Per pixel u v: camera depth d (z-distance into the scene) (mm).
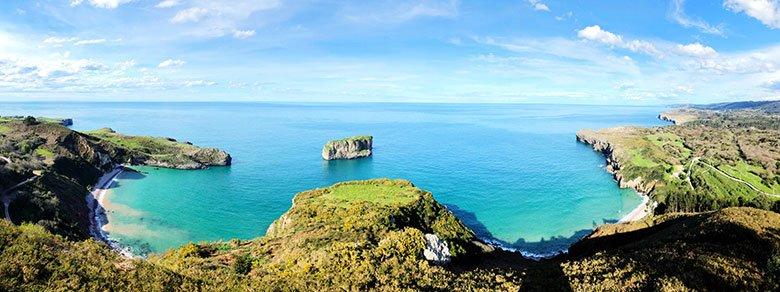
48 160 138500
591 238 89000
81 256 33781
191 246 63094
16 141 150500
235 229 109812
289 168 189625
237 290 35531
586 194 151125
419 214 89250
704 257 44844
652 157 187375
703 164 178375
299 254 55500
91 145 171500
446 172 185375
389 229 73750
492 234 112125
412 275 46312
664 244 55125
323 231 72688
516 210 131875
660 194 138875
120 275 32750
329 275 45344
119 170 173000
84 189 134250
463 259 72938
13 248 31297
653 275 40938
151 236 102812
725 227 57594
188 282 34500
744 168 175250
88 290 30031
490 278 45719
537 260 85688
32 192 102438
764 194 145000
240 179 166500
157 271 34625
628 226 88312
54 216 98125
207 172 178375
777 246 51375
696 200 122875
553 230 115500
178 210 123812
